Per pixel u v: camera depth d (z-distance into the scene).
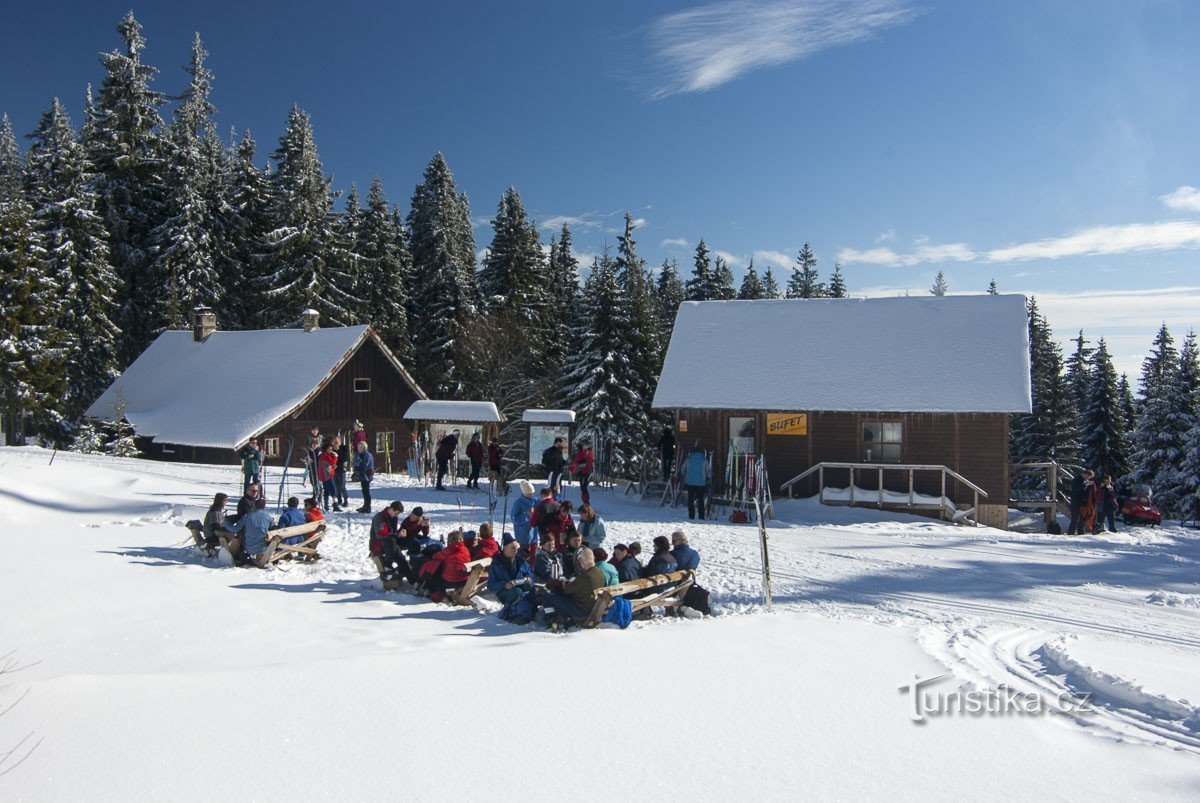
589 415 47.47
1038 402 58.34
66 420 45.72
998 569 16.27
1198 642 10.91
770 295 92.81
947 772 5.84
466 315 55.16
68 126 59.81
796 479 25.86
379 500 23.95
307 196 54.72
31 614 10.78
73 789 5.20
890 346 28.22
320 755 5.82
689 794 5.36
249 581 13.63
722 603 13.20
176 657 9.08
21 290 39.72
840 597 13.63
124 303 52.56
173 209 53.12
